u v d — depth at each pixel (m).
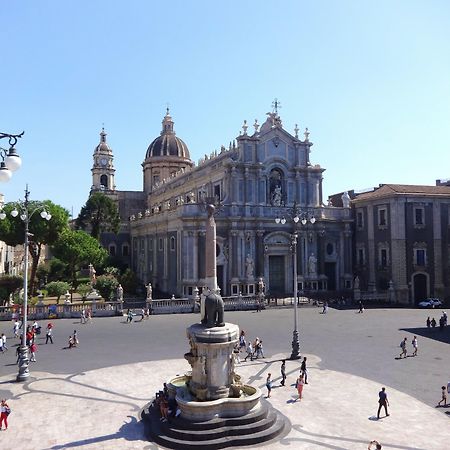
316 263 69.31
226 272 65.56
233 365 22.28
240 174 66.88
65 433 20.64
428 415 22.64
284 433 20.59
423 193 65.38
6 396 25.48
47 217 34.44
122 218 110.56
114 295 62.78
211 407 20.53
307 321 48.62
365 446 19.20
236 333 22.22
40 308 50.59
